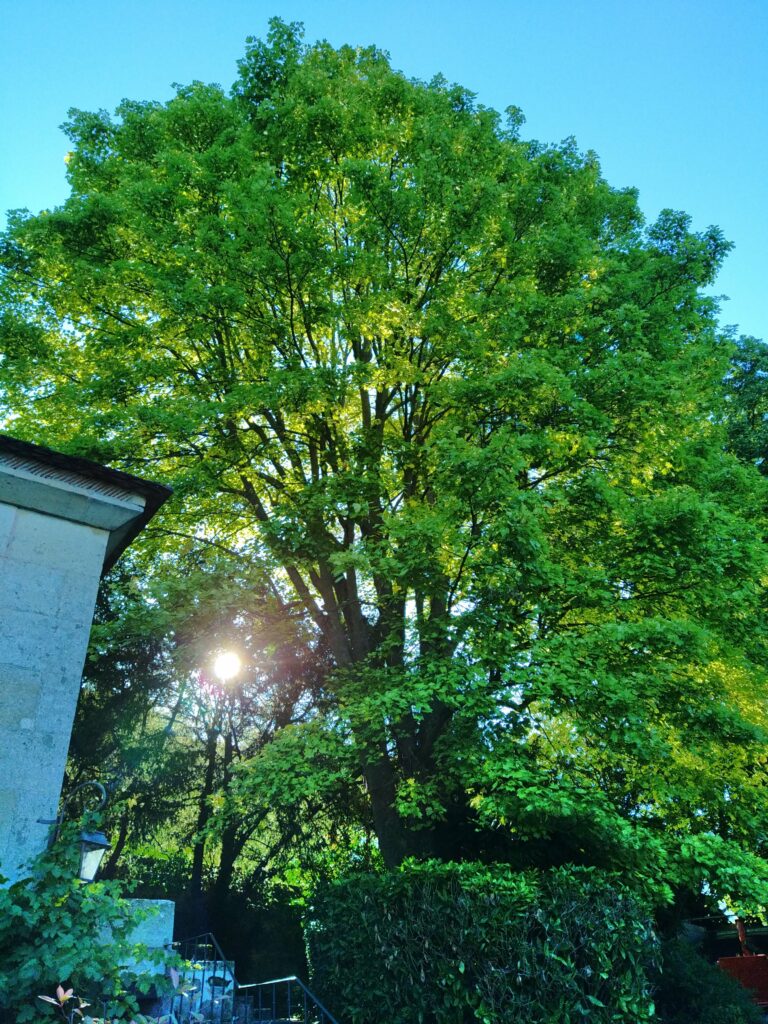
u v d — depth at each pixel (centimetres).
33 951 494
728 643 1133
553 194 1375
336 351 1377
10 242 1304
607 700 920
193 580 1199
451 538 1027
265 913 1603
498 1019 711
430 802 974
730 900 995
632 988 723
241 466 1261
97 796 1546
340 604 1305
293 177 1370
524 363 1102
